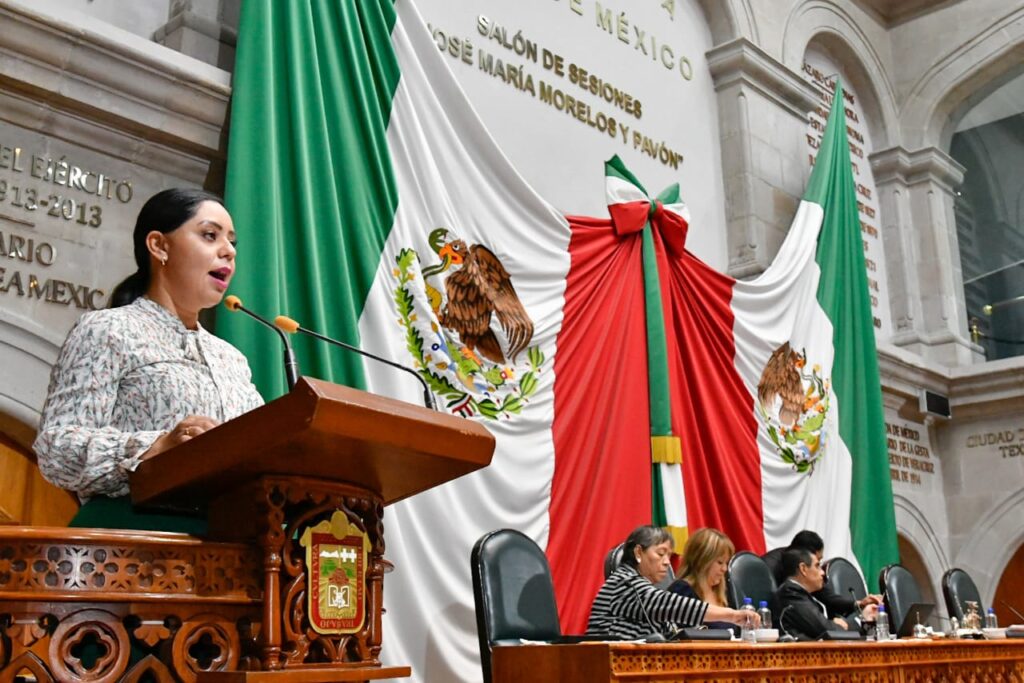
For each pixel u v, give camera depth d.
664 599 4.33
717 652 3.47
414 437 1.86
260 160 4.68
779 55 9.46
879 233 11.07
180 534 1.80
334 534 1.98
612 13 7.83
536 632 3.99
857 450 8.66
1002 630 5.47
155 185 4.62
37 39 4.15
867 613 5.83
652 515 6.47
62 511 4.26
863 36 11.15
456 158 5.81
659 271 6.95
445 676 4.98
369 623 2.07
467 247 5.76
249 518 1.91
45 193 4.21
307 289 4.72
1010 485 10.38
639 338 6.74
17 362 3.99
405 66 5.61
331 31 5.25
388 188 5.31
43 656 1.64
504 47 6.83
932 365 10.40
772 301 7.99
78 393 2.16
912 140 11.33
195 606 1.79
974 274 11.82
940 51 11.35
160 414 2.23
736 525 7.02
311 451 1.82
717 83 8.85
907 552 10.33
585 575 5.93
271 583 1.84
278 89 4.94
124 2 4.95
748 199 8.54
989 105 11.80
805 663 3.76
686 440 6.83
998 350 11.51
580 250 6.51
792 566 5.75
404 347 5.26
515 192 6.13
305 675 1.80
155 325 2.34
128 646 1.71
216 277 2.47
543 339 6.09
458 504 5.32
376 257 5.15
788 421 7.89
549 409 6.04
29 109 4.19
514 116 6.78
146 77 4.50
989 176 11.95
